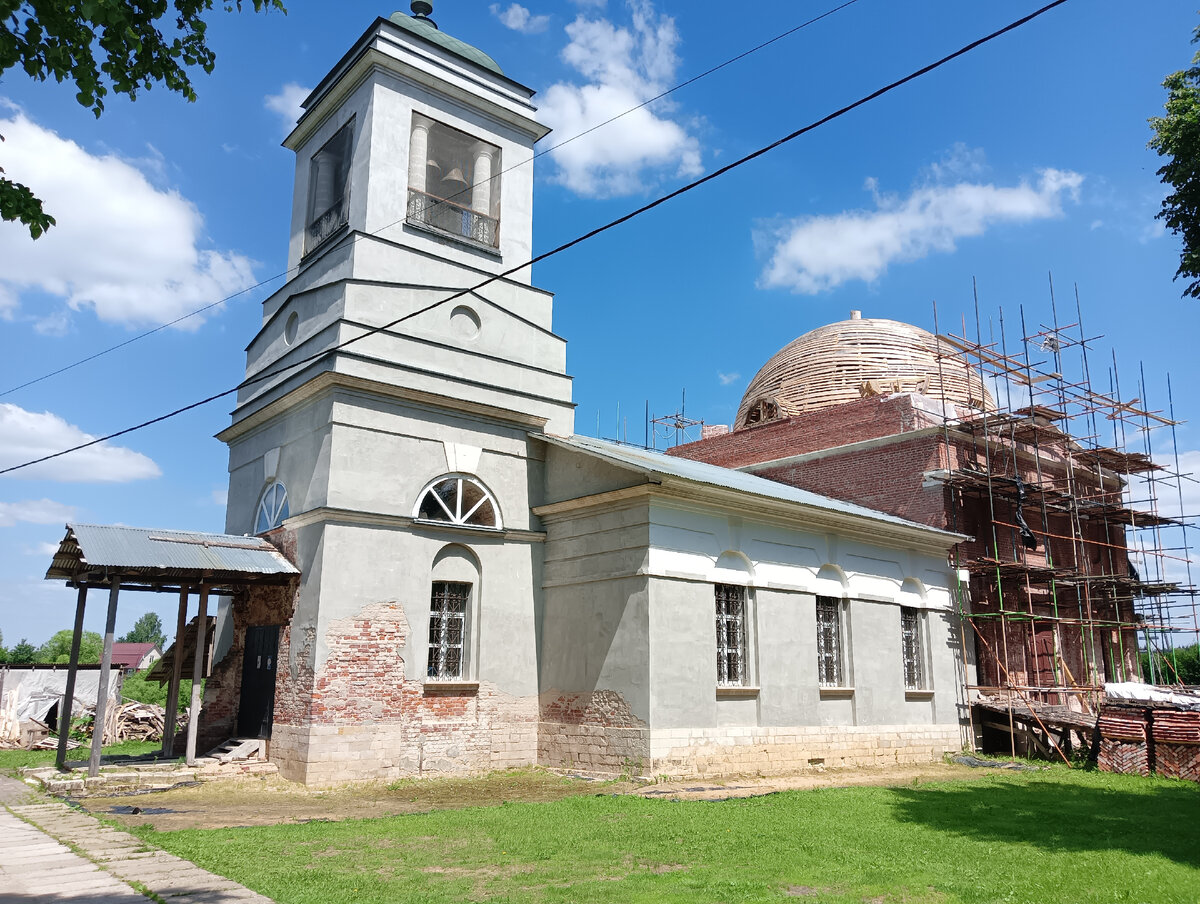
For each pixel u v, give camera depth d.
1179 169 13.52
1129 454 29.14
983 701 24.16
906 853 10.21
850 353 32.75
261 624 19.20
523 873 9.06
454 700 18.34
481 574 19.30
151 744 25.12
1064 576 26.06
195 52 7.81
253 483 21.11
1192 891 8.45
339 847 10.38
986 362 27.48
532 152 23.75
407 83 21.50
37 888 8.16
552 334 22.27
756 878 8.87
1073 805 14.38
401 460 18.59
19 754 22.41
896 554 23.36
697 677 17.89
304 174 23.62
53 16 6.93
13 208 7.04
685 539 18.36
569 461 20.19
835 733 20.50
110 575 16.47
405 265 20.20
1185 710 19.48
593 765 17.92
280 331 21.36
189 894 7.96
